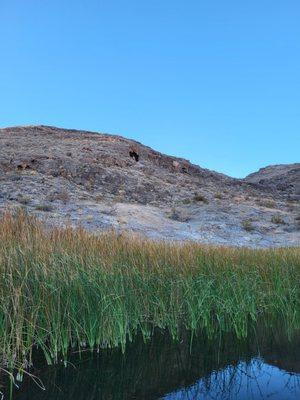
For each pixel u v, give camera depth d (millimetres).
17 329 5828
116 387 5398
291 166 83812
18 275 6797
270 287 10102
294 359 6441
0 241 8766
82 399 5051
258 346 7129
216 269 10031
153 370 5926
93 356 6441
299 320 8805
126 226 23766
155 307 8031
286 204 37969
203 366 6148
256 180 77688
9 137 48062
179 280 8766
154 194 35562
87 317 6824
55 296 6625
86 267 7961
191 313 8047
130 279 8031
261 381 5613
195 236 23969
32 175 32719
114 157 42781
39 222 12242
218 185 46438
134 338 7391
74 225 21797
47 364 6070
